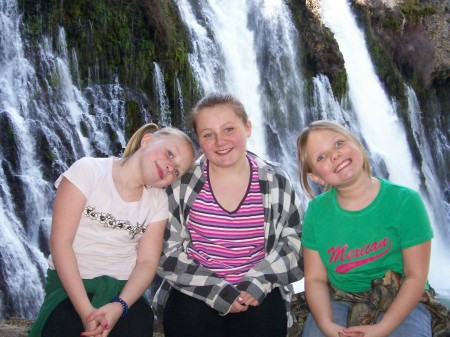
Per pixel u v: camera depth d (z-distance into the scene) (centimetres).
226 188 347
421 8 2306
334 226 335
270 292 342
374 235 328
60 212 327
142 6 1373
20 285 927
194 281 331
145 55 1362
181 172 336
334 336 318
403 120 2131
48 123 1142
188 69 1442
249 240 343
